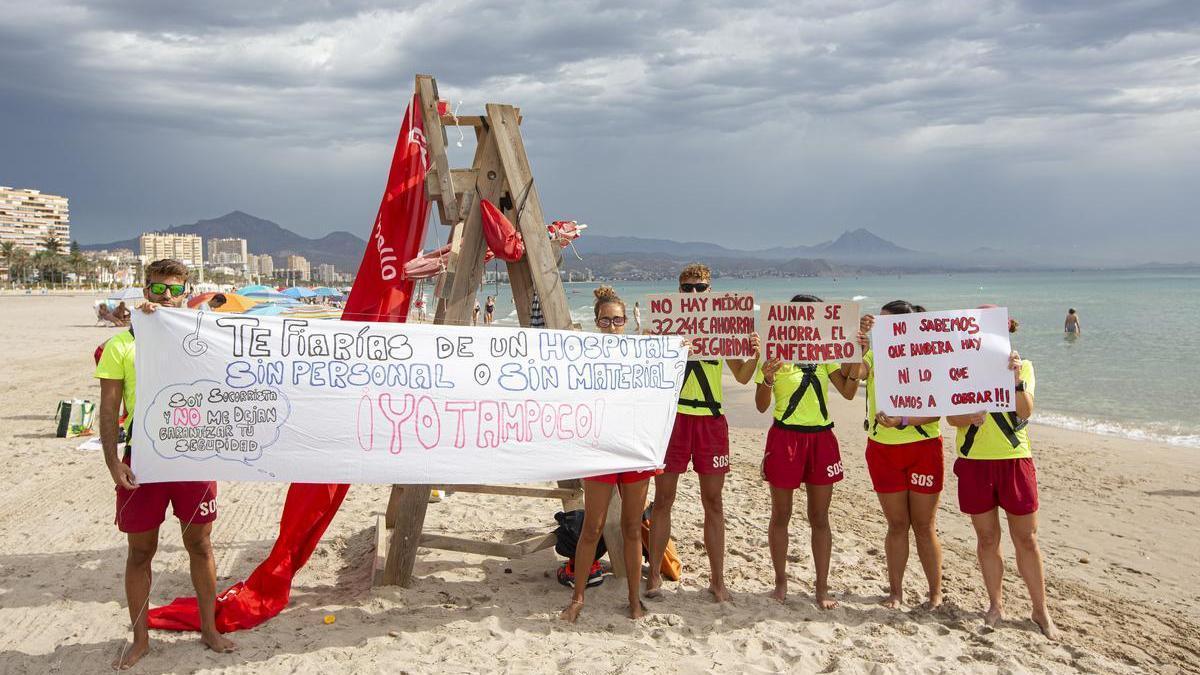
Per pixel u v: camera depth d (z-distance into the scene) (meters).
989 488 4.95
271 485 8.67
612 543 5.56
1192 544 7.47
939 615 5.15
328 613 5.00
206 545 4.37
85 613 5.01
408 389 4.57
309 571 5.84
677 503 8.05
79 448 10.38
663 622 4.90
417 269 5.61
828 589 5.62
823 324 5.02
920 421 4.98
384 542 5.88
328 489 5.22
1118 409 16.23
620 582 5.58
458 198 5.44
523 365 4.75
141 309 4.11
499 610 5.08
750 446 12.30
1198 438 13.28
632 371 4.94
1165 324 37.28
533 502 7.88
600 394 4.86
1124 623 5.34
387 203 5.70
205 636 4.47
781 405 5.19
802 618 5.02
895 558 5.28
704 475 5.25
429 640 4.58
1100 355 25.02
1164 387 18.88
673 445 5.19
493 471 4.66
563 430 4.78
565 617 4.92
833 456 5.15
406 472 4.53
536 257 5.43
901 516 5.21
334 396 4.45
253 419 4.30
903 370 4.95
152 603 5.21
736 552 6.45
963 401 4.83
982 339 4.82
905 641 4.67
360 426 4.48
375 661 4.30
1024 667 4.33
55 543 6.47
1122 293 84.19
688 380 5.20
